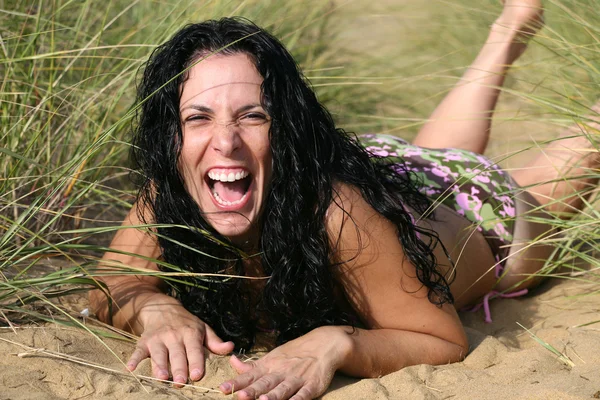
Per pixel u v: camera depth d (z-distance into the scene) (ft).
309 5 20.58
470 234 11.68
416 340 9.91
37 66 14.33
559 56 14.84
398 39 22.68
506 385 9.20
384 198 9.79
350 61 21.52
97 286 10.33
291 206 9.52
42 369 9.29
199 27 9.45
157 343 9.69
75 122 13.79
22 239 12.71
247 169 9.30
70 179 12.43
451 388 9.23
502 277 12.25
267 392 8.70
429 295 9.93
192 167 9.45
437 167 12.43
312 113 9.54
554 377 9.22
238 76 9.18
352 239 9.54
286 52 9.52
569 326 11.39
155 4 18.15
